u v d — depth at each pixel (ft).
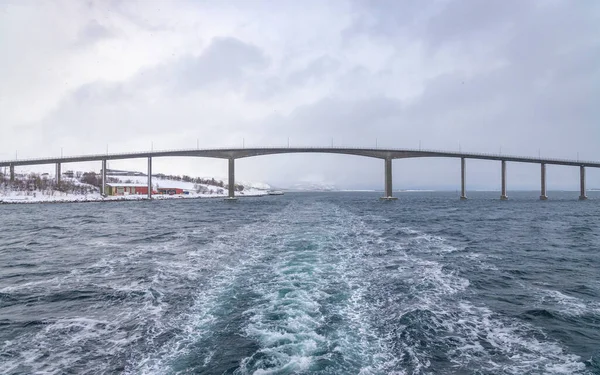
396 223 129.80
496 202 383.24
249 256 61.05
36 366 24.18
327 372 22.53
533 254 67.21
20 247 77.00
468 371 23.44
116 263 57.11
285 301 36.22
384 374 22.63
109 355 25.45
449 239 87.10
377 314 33.01
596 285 44.91
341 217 157.17
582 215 183.32
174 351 25.72
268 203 354.74
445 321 31.73
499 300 38.32
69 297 39.06
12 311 34.88
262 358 24.26
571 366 24.30
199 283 43.96
